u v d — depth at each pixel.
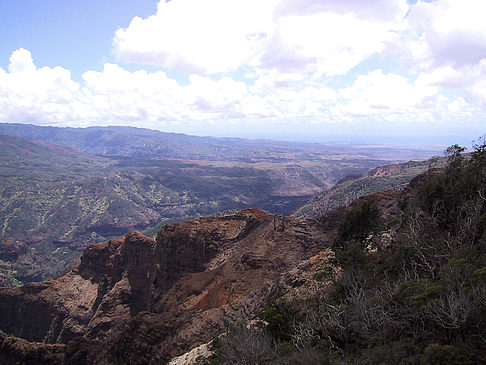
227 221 75.12
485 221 25.84
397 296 20.38
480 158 33.88
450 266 20.77
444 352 15.18
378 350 17.28
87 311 89.25
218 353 25.52
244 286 53.09
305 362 18.36
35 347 59.50
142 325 48.25
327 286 33.06
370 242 36.16
